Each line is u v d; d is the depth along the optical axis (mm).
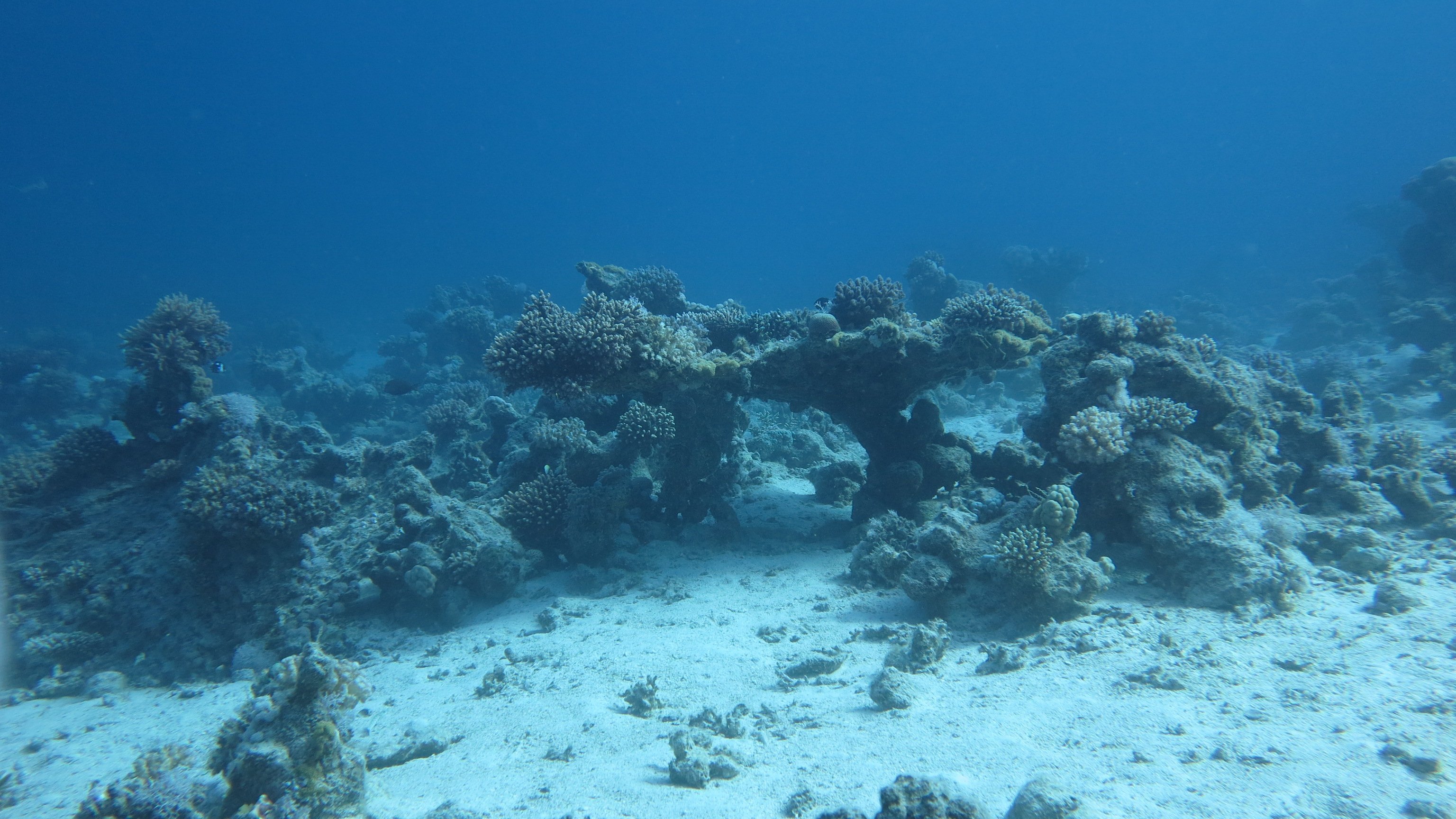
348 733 5504
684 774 5461
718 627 9406
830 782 5227
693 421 13641
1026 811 4164
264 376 29078
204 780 4863
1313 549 9242
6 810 6293
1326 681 5805
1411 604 7105
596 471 13695
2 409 27078
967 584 8727
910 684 6746
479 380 25906
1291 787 4363
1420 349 23188
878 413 13398
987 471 12773
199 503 10273
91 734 7969
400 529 11391
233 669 9727
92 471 12758
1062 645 7355
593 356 10539
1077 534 9719
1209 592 8078
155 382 13055
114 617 10078
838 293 13273
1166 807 4289
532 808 5285
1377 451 12688
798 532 13578
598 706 7328
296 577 10555
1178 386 10430
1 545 10938
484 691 8070
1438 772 4293
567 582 11703
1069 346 11273
